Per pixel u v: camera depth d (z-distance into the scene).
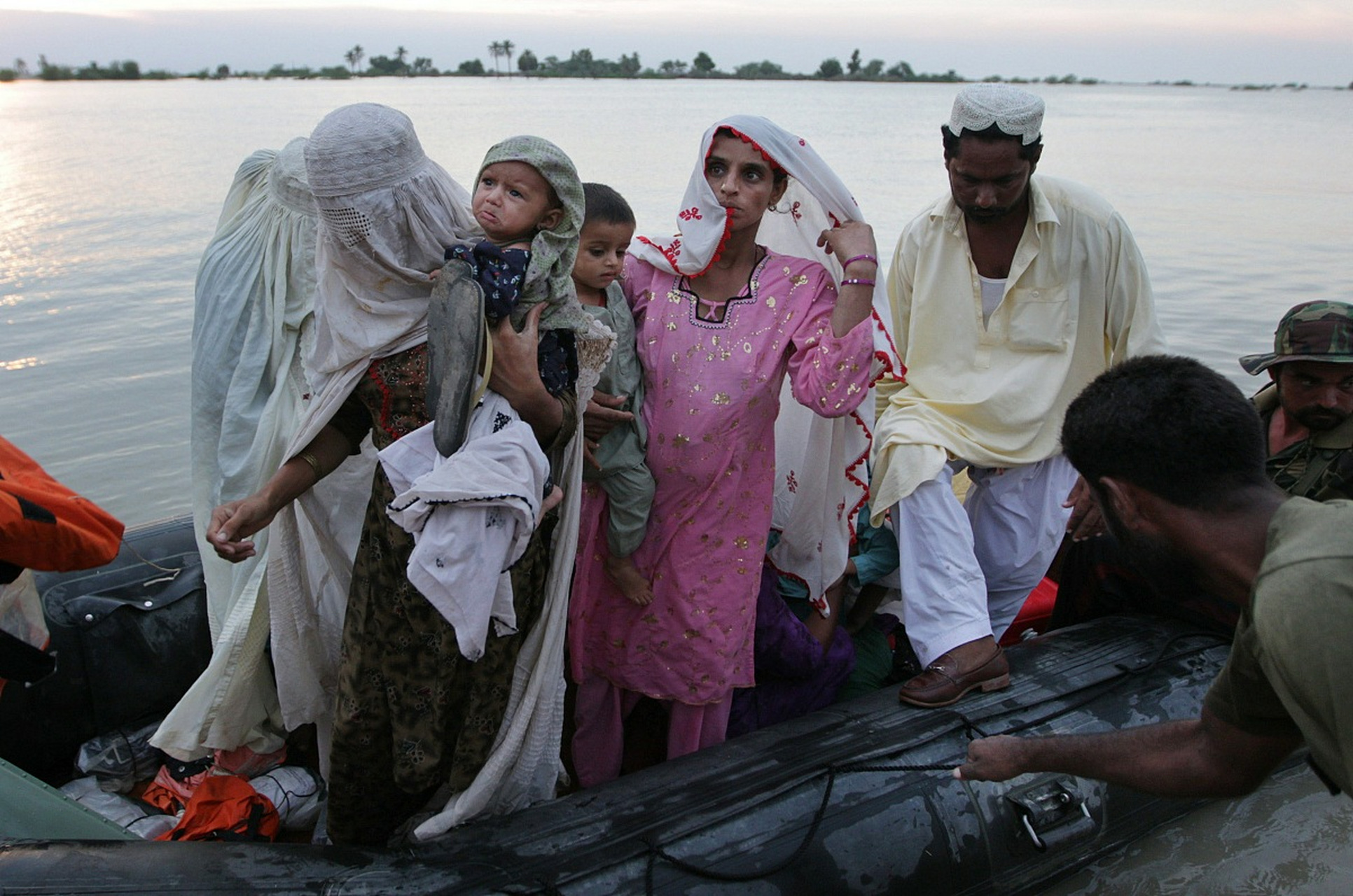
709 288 2.45
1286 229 13.26
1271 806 2.88
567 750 2.89
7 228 11.91
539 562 2.06
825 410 2.28
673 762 2.32
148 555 3.08
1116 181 19.08
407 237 1.92
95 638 2.81
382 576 1.97
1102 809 2.54
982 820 2.36
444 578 1.73
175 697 2.95
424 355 1.96
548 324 1.93
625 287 2.53
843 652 2.87
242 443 2.66
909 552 2.69
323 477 2.09
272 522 2.19
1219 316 8.58
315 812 2.67
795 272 2.44
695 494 2.42
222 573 2.70
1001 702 2.56
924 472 2.67
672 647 2.48
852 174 17.44
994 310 2.84
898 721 2.49
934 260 2.87
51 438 5.62
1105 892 2.61
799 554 2.73
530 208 1.85
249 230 2.71
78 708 2.81
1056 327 2.83
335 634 2.34
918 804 2.31
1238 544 1.53
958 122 2.56
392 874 1.95
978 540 3.07
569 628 2.53
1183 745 1.75
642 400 2.44
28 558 2.02
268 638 2.63
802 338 2.37
